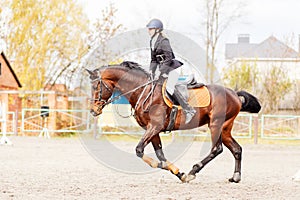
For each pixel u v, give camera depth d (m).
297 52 40.34
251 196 8.62
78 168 12.38
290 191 9.33
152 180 10.44
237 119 25.97
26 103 30.25
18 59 35.06
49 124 25.66
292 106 34.50
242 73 33.81
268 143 23.83
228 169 13.03
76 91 25.22
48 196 8.20
